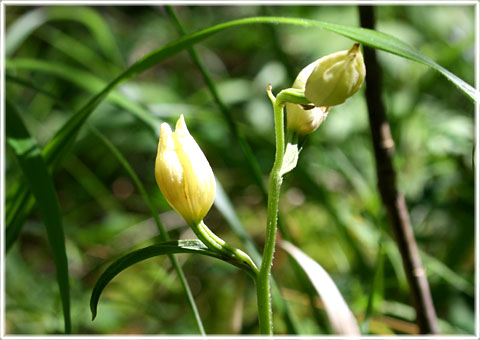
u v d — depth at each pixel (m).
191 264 0.43
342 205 0.38
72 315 0.37
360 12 0.26
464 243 0.34
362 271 0.34
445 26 0.50
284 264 0.41
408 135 0.40
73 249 0.43
